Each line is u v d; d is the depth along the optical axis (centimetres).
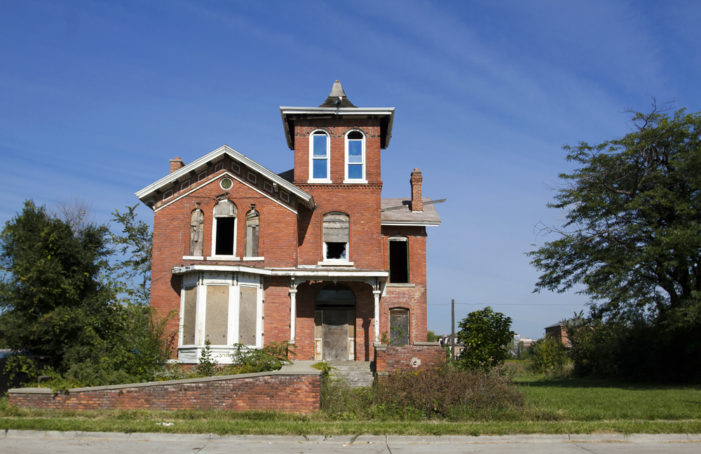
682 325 2602
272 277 2466
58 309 1908
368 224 2664
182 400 1572
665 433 1318
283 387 1570
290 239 2484
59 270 1952
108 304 2067
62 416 1493
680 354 3095
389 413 1534
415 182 3023
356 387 1902
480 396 1564
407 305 2850
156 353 2147
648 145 2775
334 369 2141
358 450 1197
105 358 1869
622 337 3456
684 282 2792
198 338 2261
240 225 2498
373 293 2558
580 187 2966
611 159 2834
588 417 1499
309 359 2525
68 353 1884
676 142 2778
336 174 2711
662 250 2547
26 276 1881
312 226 2648
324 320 2648
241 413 1502
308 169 2717
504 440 1298
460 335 2369
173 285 2441
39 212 2056
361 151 2759
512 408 1554
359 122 2772
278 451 1176
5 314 1912
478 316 2362
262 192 2512
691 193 2712
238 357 2119
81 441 1267
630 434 1308
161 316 2405
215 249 2492
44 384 1691
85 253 2044
